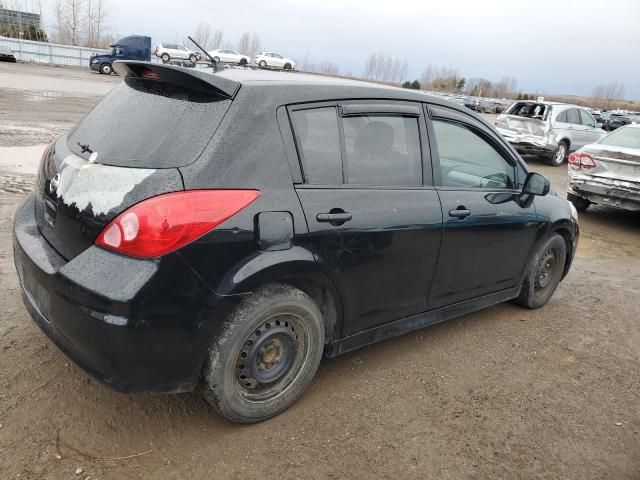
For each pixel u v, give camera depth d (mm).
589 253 6914
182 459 2512
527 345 4031
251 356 2664
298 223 2615
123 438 2600
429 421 2986
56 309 2367
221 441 2658
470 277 3768
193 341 2398
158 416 2787
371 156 3061
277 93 2666
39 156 8625
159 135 2453
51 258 2510
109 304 2186
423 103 3422
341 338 3092
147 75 2785
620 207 8266
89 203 2365
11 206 5848
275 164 2568
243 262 2445
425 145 3363
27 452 2428
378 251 3000
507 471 2656
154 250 2217
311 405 3016
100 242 2295
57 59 38781
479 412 3119
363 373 3406
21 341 3287
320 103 2840
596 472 2715
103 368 2297
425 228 3236
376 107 3096
